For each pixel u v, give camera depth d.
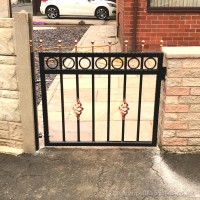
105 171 3.48
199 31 8.18
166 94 3.55
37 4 21.53
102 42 10.84
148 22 8.09
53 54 3.53
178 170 3.49
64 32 13.63
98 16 18.17
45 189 3.20
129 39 8.20
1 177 3.39
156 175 3.40
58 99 5.52
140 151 3.84
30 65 3.48
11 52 3.43
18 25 3.31
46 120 3.82
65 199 3.05
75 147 3.94
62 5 18.19
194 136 3.74
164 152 3.81
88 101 5.41
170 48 3.60
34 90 3.63
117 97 5.59
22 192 3.15
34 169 3.53
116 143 3.89
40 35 12.82
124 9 7.98
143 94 5.73
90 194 3.12
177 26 8.13
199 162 3.63
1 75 3.56
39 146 3.95
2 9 3.73
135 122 4.60
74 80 6.57
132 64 6.88
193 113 3.63
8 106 3.68
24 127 3.71
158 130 3.96
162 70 3.57
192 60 3.41
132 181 3.30
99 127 4.45
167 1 8.03
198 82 3.49
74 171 3.48
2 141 3.91
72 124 4.55
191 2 8.05
